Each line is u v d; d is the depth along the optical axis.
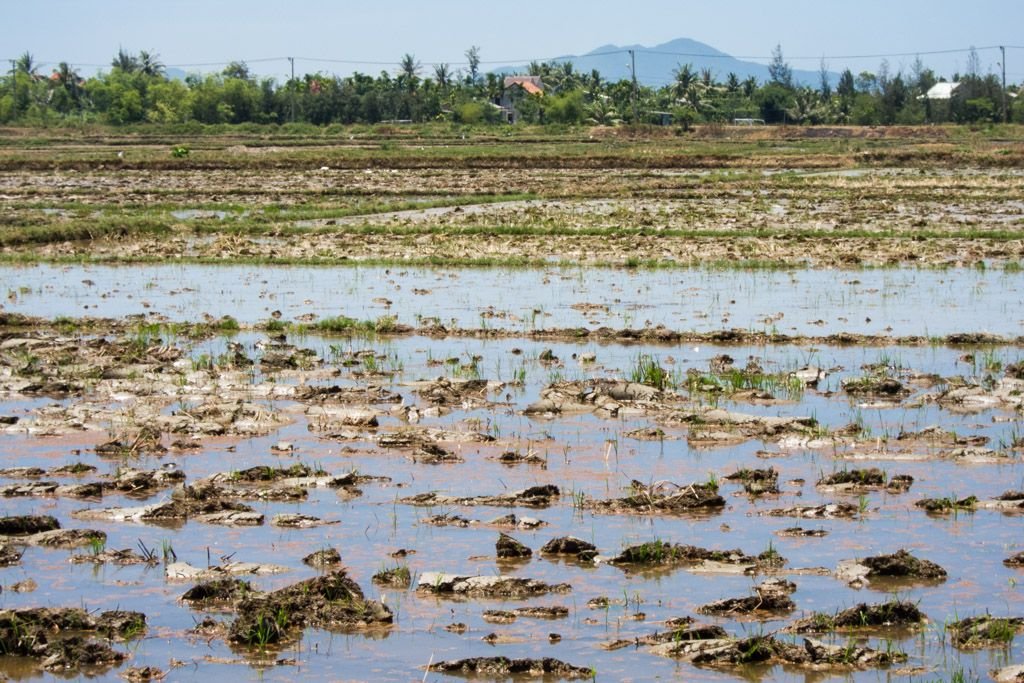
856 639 12.12
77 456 18.83
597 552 14.38
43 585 13.58
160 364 25.55
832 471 17.78
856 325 29.91
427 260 42.09
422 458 18.50
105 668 11.66
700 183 72.62
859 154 92.56
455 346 28.05
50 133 139.25
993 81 174.25
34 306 33.81
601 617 12.63
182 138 131.50
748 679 11.30
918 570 13.66
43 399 22.77
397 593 13.27
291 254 44.50
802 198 64.38
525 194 66.62
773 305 32.94
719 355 25.92
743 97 193.38
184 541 14.98
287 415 21.31
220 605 13.04
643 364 25.59
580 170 87.69
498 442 19.42
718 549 14.52
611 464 18.23
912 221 52.44
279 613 12.44
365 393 22.69
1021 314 31.28
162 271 41.16
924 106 171.25
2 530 15.24
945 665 11.53
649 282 37.53
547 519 15.73
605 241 47.09
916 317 30.98
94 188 72.94
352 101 184.88
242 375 24.53
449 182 76.06
